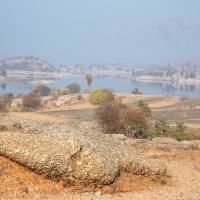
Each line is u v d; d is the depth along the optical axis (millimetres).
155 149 22984
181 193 14016
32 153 12312
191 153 22578
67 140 13141
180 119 52719
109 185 12992
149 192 13617
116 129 33250
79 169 12523
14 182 11766
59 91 95938
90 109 67562
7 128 16672
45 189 11945
